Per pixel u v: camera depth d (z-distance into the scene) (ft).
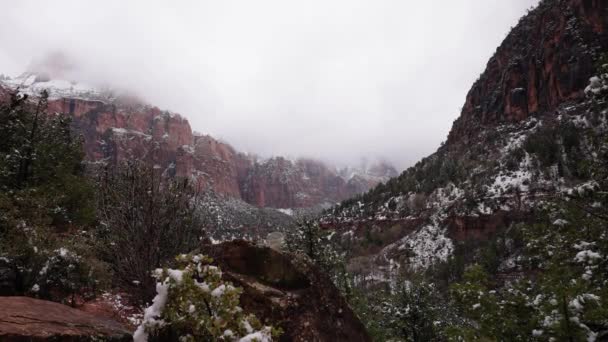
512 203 291.58
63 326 14.53
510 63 588.50
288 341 16.81
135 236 25.82
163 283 12.35
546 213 27.37
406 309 68.13
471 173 387.34
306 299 18.43
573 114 396.98
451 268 226.38
